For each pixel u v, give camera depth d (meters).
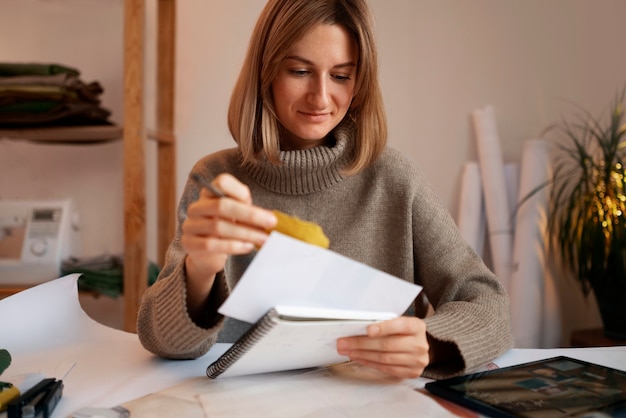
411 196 1.12
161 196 2.00
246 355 0.65
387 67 2.06
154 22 2.04
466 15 2.06
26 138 1.82
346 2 0.95
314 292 0.62
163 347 0.80
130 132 1.69
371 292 0.64
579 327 2.12
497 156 2.00
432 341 0.78
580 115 2.10
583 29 2.09
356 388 0.71
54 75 1.76
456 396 0.66
